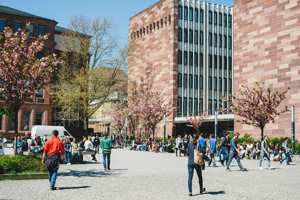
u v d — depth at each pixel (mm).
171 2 54250
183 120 48625
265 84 34750
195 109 54750
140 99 51344
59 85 44750
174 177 13805
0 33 47906
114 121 63531
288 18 33062
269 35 34719
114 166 18562
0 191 9742
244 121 30125
